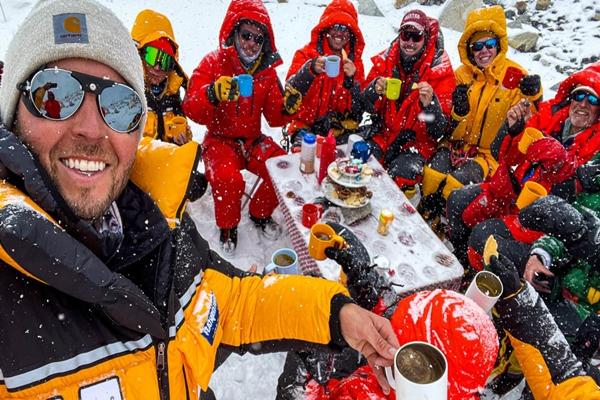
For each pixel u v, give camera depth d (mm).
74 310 961
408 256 2742
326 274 2600
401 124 3992
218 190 3482
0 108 989
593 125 3158
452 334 1385
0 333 877
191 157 1167
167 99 3859
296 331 1355
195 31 6891
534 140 2916
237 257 3621
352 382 1574
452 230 3441
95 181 967
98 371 979
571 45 6980
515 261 2777
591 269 2398
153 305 1006
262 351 1412
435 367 1180
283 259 2916
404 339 1467
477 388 1414
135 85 1019
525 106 3396
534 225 2438
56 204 922
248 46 3475
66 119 928
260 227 3883
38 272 821
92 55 941
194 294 1236
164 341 1070
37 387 912
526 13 7695
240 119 3652
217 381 2732
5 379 888
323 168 3188
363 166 3174
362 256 2250
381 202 3160
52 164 948
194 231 1362
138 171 1182
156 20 3498
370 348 1306
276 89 3742
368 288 1972
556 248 2461
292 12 7766
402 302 1561
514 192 3094
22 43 931
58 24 917
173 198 1150
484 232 2986
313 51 4277
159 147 1210
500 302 1902
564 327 2404
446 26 7539
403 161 3916
